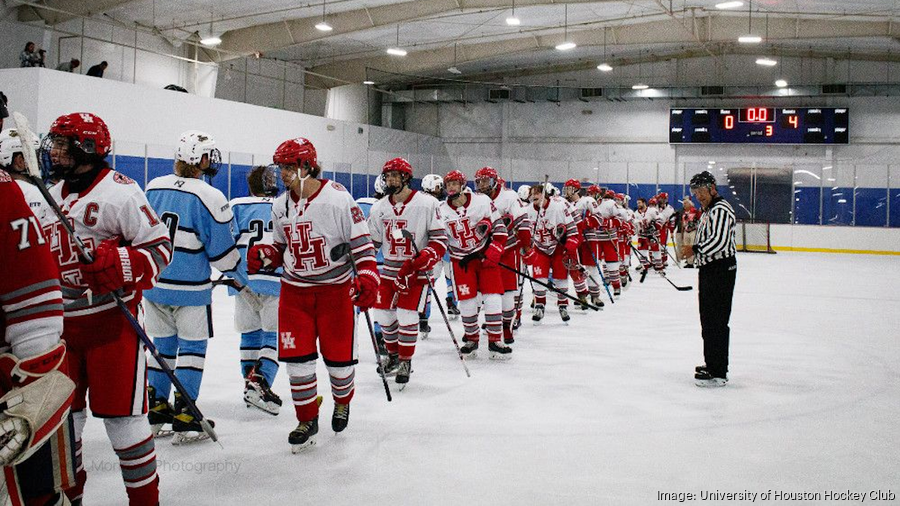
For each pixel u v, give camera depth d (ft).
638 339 22.20
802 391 15.67
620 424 12.98
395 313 16.52
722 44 73.41
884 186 68.69
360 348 20.36
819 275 45.85
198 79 58.18
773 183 72.08
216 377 16.17
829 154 74.38
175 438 11.44
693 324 25.27
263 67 63.98
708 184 16.10
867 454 11.40
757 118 75.15
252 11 52.49
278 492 9.51
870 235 67.36
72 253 8.00
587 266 28.91
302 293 11.40
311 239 11.14
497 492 9.61
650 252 42.93
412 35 63.98
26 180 8.37
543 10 57.36
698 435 12.37
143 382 8.25
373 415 13.38
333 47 65.82
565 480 10.10
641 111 79.46
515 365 18.20
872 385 16.31
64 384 5.38
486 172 20.44
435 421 13.02
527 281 34.76
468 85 82.43
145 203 8.36
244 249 13.52
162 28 54.85
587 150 81.20
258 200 13.71
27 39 45.73
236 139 51.80
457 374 17.07
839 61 74.18
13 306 5.19
